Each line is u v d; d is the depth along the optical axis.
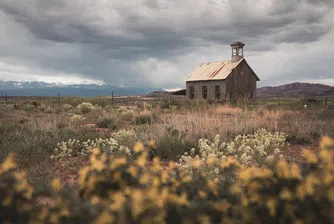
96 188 2.49
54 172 6.07
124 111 18.28
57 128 10.47
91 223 1.98
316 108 20.83
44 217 2.12
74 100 27.94
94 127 12.70
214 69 34.28
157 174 3.63
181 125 10.02
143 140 8.03
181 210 2.08
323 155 2.25
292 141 9.18
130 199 2.08
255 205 2.23
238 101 22.30
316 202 2.03
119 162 2.61
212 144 6.42
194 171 4.39
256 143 7.39
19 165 6.45
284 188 2.17
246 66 34.03
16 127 11.18
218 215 2.11
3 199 2.16
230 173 3.78
